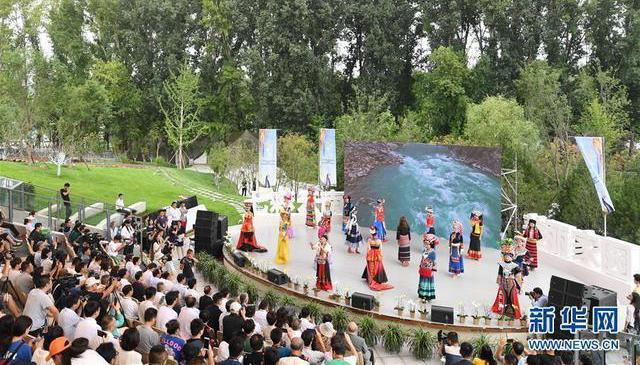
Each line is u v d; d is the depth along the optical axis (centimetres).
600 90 4934
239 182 4909
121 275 1230
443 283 1805
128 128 6238
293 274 1897
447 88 5244
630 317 1334
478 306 1575
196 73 6034
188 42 6331
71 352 691
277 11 5525
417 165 2417
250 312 1063
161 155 6731
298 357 805
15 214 2042
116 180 3847
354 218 2223
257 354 811
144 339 880
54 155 3909
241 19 5859
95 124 5600
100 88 5356
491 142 3506
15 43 5981
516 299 1470
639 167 2761
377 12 5706
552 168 3195
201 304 1173
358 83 5856
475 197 2250
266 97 5525
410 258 2148
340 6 5772
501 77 5328
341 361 805
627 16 5138
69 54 6078
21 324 731
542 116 4425
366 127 4547
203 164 6806
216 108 6244
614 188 2555
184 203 2714
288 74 5453
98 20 6391
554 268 1994
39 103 4247
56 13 6184
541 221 2127
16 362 657
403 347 1396
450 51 5275
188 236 2589
